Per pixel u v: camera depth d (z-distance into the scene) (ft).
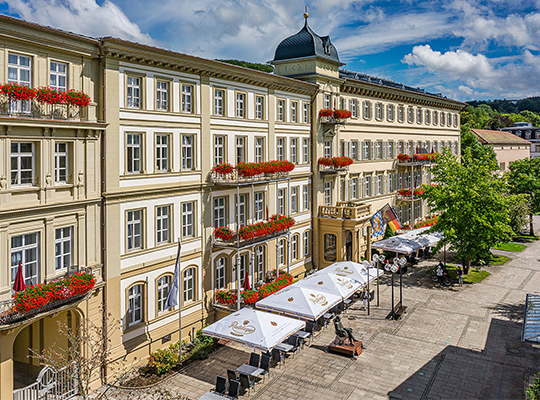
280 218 96.02
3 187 52.65
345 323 89.25
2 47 52.54
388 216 139.74
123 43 64.80
